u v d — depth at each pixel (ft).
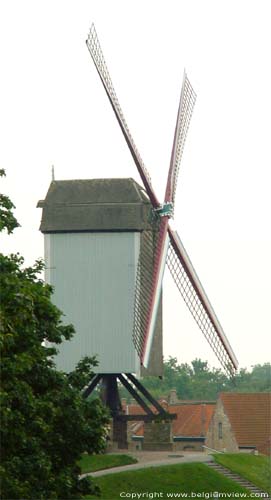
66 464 335.47
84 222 497.46
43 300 334.85
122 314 492.95
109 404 505.66
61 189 508.53
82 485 335.06
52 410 319.47
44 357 336.49
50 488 313.12
